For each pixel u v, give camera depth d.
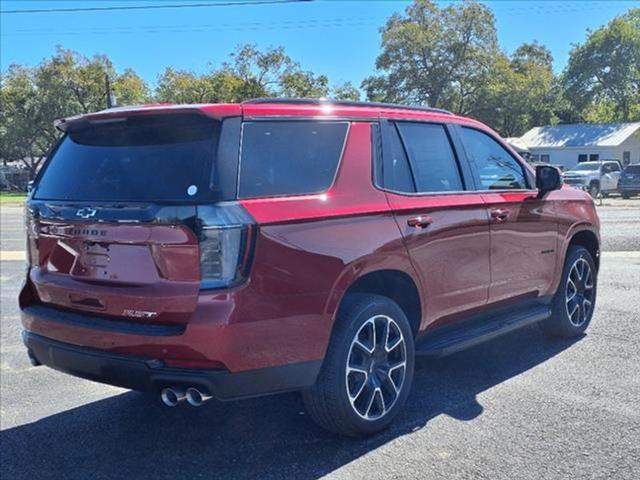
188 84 51.28
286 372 3.44
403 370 4.12
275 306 3.34
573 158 48.44
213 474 3.61
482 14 51.81
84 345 3.59
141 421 4.41
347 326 3.73
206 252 3.21
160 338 3.27
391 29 53.53
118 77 56.16
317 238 3.53
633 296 7.70
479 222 4.64
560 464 3.57
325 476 3.52
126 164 3.64
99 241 3.54
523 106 54.69
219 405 4.65
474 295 4.68
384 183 4.06
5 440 4.14
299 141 3.71
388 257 3.89
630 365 5.21
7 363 5.75
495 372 5.14
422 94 54.44
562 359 5.41
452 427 4.09
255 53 52.50
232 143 3.40
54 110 55.28
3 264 11.14
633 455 3.66
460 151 4.79
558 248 5.62
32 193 4.12
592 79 55.00
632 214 20.80
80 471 3.71
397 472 3.53
